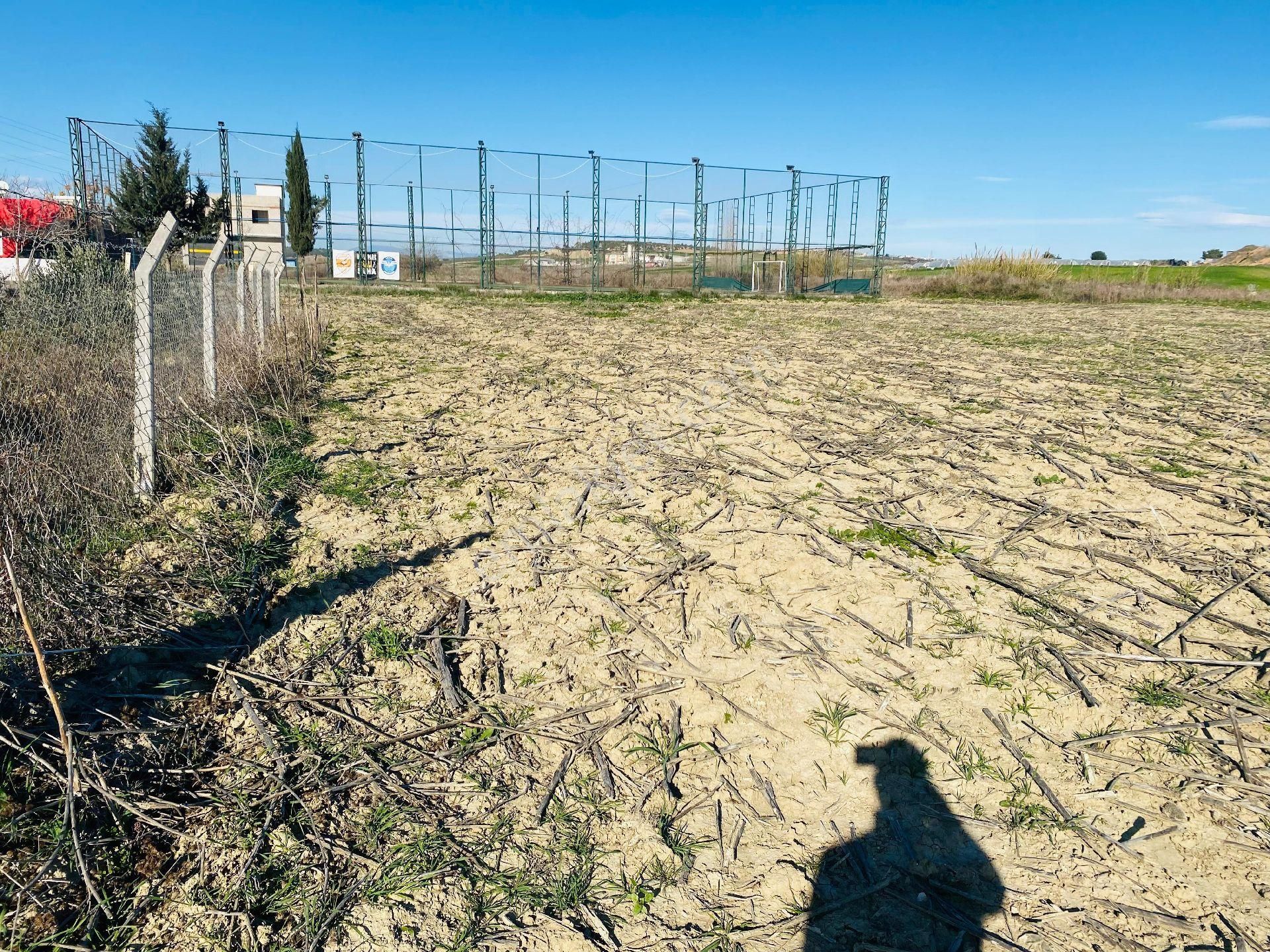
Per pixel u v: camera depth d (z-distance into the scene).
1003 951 2.47
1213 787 3.02
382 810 2.99
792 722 3.50
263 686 3.62
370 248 33.44
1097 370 11.42
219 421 7.20
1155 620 4.07
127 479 5.45
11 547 3.79
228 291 10.80
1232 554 4.77
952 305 28.91
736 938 2.55
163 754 3.14
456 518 5.57
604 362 12.13
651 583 4.58
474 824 2.96
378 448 7.18
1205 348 14.28
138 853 2.77
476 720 3.48
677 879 2.76
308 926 2.53
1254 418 8.17
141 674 3.59
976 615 4.15
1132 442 7.21
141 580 4.27
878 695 3.61
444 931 2.54
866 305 28.19
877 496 5.82
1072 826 2.89
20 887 2.54
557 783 3.15
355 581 4.62
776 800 3.11
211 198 28.31
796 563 4.77
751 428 7.80
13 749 2.96
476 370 11.34
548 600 4.43
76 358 5.90
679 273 36.69
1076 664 3.73
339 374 10.88
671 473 6.45
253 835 2.84
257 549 4.84
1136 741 3.26
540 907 2.64
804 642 4.02
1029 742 3.30
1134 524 5.23
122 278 6.95
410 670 3.79
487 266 32.38
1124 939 2.47
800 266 36.22
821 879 2.76
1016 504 5.60
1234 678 3.59
